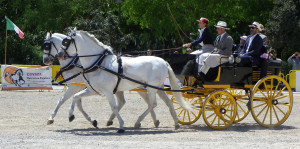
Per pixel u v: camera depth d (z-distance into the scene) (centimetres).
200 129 1091
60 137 920
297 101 1783
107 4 3297
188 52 1223
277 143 855
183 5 2691
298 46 2836
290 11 2706
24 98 1777
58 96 1875
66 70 1114
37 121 1198
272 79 1138
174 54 1114
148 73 1062
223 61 1091
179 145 819
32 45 3512
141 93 1131
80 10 3250
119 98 1136
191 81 1124
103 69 1012
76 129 1067
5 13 3306
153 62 1072
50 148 777
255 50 1127
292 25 2709
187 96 1142
